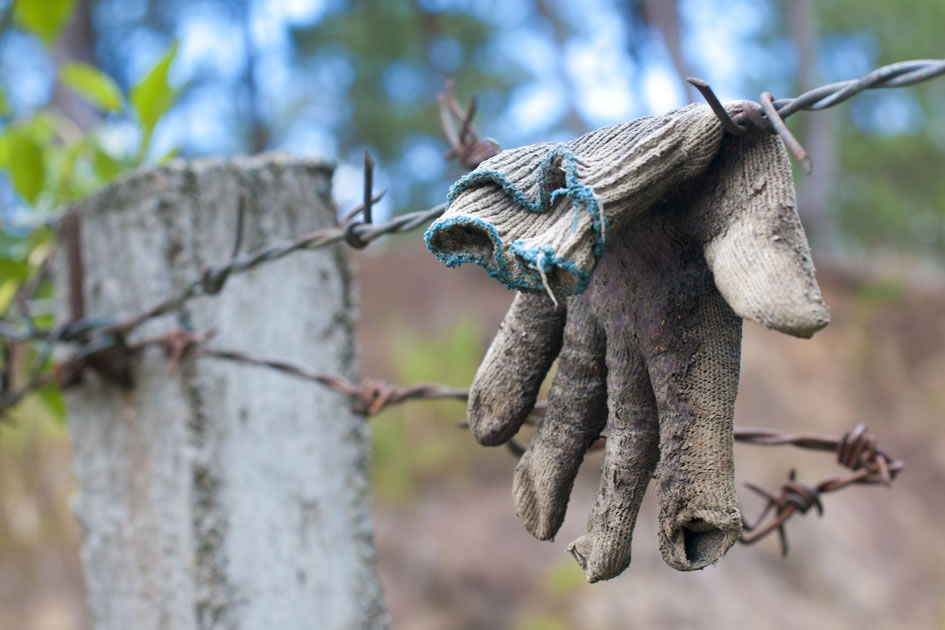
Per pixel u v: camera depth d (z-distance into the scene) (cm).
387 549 388
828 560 422
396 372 443
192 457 128
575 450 94
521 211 88
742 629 375
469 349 436
